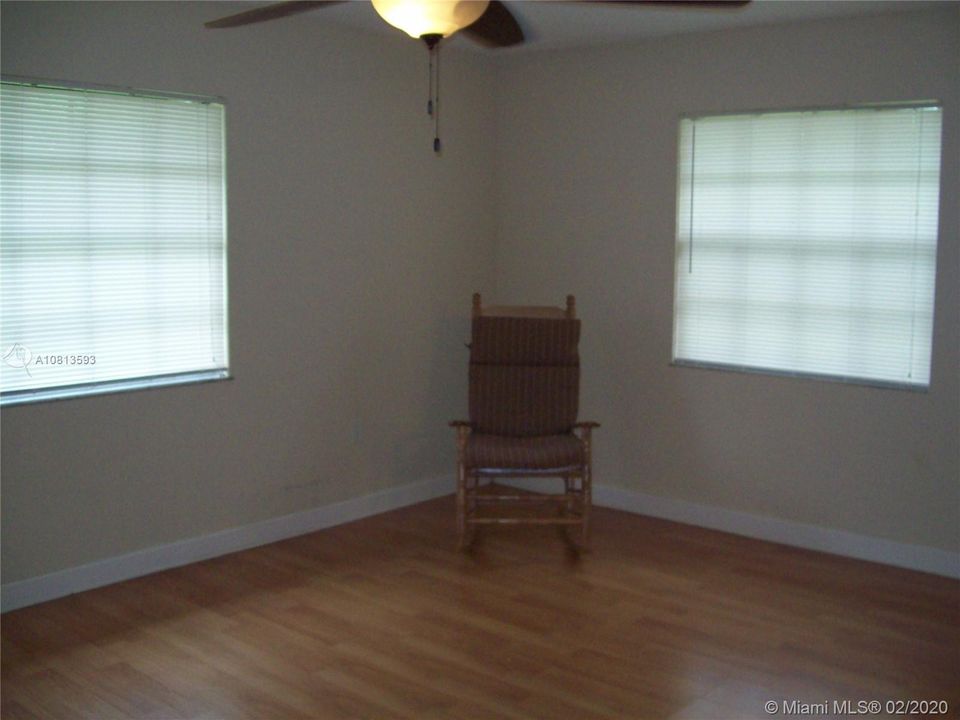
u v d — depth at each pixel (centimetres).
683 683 316
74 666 324
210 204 418
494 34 324
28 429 368
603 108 503
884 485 433
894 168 420
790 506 461
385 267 496
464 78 526
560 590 399
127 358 396
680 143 480
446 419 542
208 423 427
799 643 348
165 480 414
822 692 310
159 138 397
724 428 479
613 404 517
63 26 362
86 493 387
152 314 402
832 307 442
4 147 351
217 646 341
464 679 317
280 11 282
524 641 348
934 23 403
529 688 311
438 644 345
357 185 477
